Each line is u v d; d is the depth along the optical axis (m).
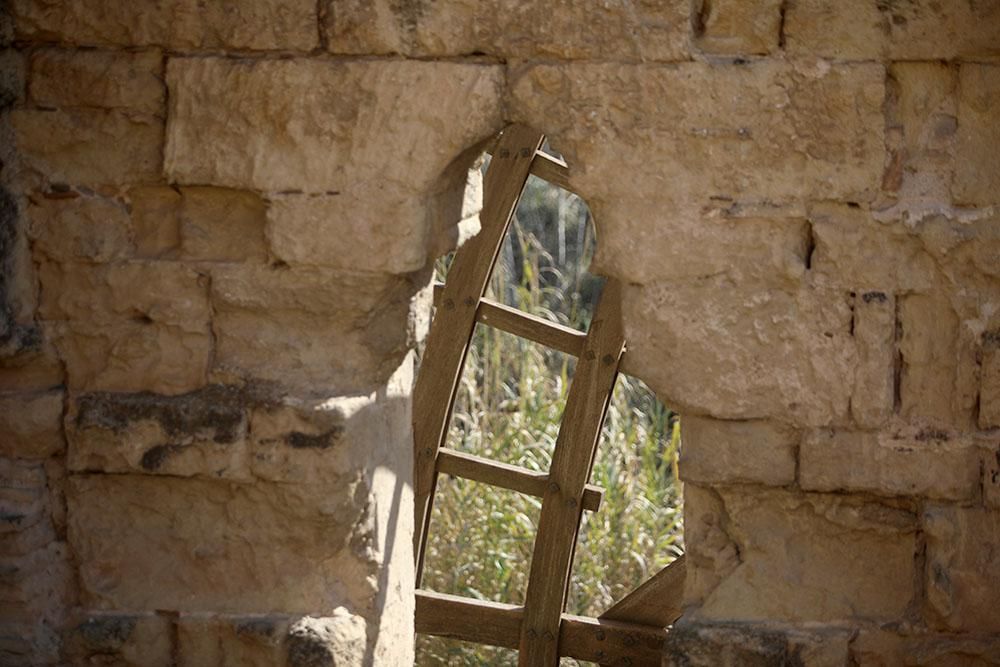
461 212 3.86
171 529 3.70
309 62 3.51
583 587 6.18
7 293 3.64
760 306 3.48
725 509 3.62
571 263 10.08
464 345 5.25
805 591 3.58
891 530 3.54
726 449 3.55
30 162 3.67
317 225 3.55
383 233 3.53
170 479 3.67
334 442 3.55
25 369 3.72
